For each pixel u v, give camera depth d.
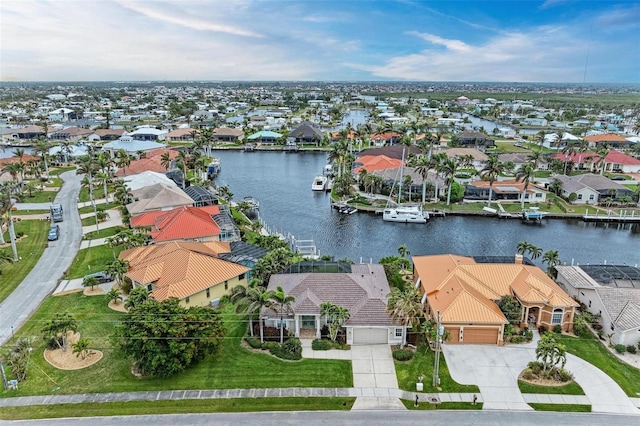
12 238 78.69
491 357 52.38
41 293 67.62
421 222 110.06
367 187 134.12
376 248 94.06
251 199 124.75
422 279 65.50
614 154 162.62
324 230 104.94
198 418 42.44
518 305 59.00
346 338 55.09
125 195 104.31
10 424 41.47
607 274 65.62
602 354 53.16
